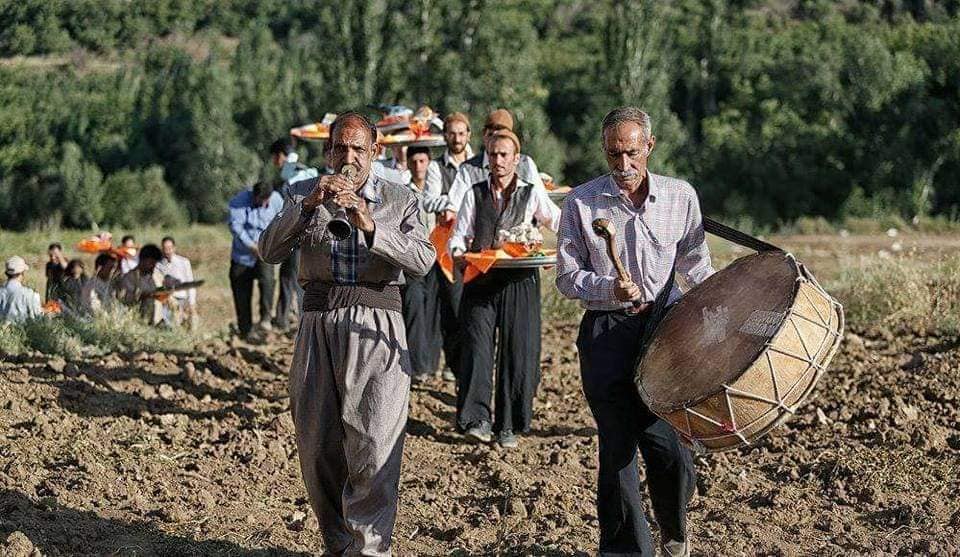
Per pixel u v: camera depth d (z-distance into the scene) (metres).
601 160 52.00
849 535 7.26
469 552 7.11
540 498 7.98
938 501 7.74
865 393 10.20
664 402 5.91
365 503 6.18
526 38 53.34
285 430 9.27
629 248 6.32
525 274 9.44
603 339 6.34
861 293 13.75
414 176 11.53
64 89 60.19
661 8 53.72
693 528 7.47
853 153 49.31
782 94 55.25
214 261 33.38
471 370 9.52
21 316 13.23
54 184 51.81
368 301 6.20
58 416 9.25
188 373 10.97
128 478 8.00
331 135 6.27
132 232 41.25
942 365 10.69
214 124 55.22
